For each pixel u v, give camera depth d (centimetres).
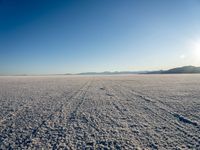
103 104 1670
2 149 727
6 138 845
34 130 958
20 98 2119
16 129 974
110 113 1315
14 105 1670
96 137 852
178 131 914
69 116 1240
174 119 1136
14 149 727
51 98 2091
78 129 969
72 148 734
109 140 812
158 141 789
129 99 1945
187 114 1252
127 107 1522
